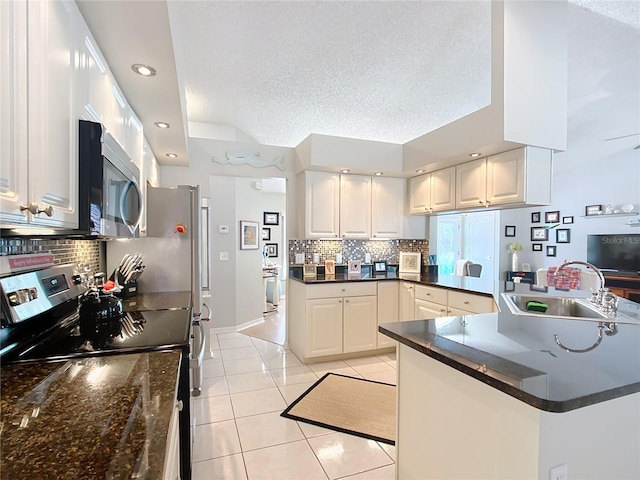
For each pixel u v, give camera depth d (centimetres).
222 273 454
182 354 132
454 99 360
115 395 92
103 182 116
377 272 411
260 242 518
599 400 88
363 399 262
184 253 270
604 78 341
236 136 438
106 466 61
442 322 164
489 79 326
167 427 75
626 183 537
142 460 62
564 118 277
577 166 600
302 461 191
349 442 209
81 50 120
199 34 243
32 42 84
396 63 294
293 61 285
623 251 538
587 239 585
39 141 88
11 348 125
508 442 103
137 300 229
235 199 462
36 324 142
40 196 88
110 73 162
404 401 157
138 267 252
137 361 121
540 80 266
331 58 283
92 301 162
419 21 244
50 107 94
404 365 157
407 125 415
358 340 353
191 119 405
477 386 116
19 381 102
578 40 288
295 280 363
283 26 240
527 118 262
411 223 409
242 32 245
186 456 152
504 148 276
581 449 100
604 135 484
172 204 268
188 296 245
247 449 201
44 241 158
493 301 256
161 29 134
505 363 109
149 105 207
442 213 385
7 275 118
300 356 347
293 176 385
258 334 445
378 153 362
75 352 128
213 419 233
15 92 77
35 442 68
